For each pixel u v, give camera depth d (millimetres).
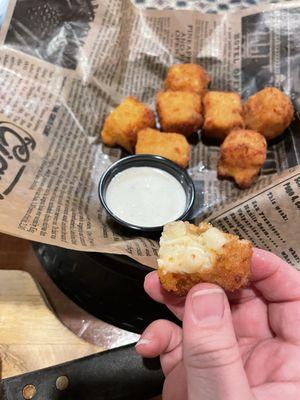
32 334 167
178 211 201
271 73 245
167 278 133
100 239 170
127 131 223
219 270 130
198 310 112
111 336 175
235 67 252
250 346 150
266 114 224
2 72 216
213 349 107
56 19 237
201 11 259
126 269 169
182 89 243
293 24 248
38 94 217
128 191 205
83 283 181
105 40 243
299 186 182
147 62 255
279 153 230
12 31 228
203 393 111
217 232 135
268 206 183
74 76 231
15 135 197
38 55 227
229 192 217
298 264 183
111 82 244
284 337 142
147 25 257
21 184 180
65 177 198
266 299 151
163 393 143
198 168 228
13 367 160
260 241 185
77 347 166
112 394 146
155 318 177
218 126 230
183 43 256
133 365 149
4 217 160
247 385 109
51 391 142
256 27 252
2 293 174
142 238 185
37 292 176
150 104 251
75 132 219
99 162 222
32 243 193
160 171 212
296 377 125
